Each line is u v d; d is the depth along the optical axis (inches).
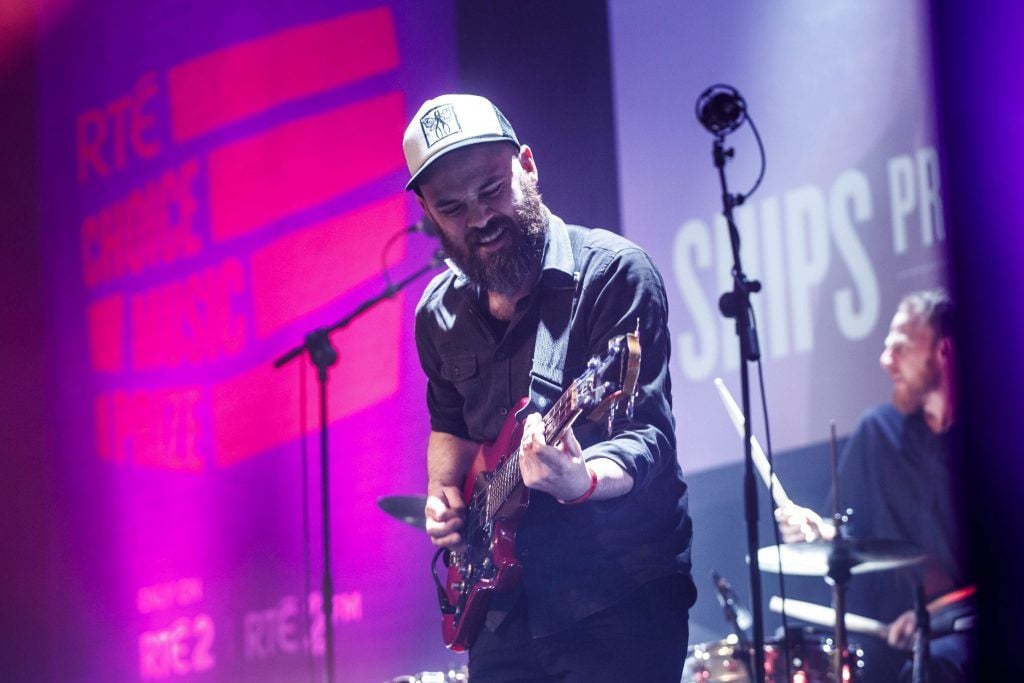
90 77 268.2
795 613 207.0
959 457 210.1
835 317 224.7
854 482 222.1
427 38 253.6
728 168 229.3
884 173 220.2
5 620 251.8
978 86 177.9
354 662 254.5
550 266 105.3
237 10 267.0
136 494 263.3
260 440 261.9
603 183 235.8
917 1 216.1
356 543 256.5
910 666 201.2
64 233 263.7
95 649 256.5
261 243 263.7
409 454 253.8
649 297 102.3
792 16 225.0
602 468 93.4
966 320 186.4
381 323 256.4
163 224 268.8
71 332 262.2
